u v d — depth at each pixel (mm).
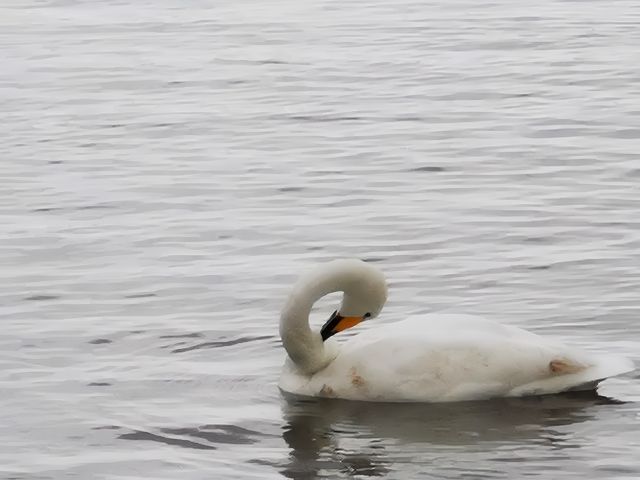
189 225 17344
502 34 30719
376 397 11500
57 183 19547
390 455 10562
